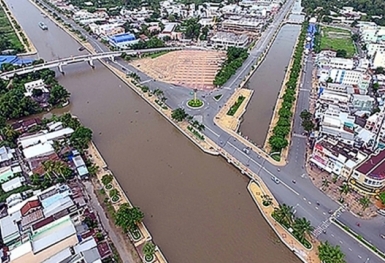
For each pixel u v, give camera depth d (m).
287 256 137.38
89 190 171.62
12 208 153.88
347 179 172.50
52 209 149.50
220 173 186.12
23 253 126.69
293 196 165.62
